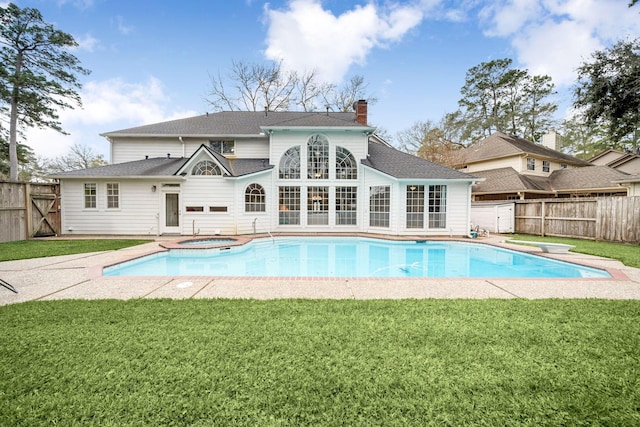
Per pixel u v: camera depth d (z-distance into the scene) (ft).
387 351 9.76
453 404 7.23
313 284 18.89
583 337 10.91
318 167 51.96
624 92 48.29
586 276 24.72
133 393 7.59
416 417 6.82
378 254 36.86
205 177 46.06
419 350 9.83
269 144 54.70
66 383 7.98
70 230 45.80
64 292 16.87
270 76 97.55
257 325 11.89
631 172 83.20
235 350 9.78
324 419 6.75
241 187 46.91
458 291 17.47
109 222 46.06
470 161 90.74
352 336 10.90
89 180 45.98
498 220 52.44
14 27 66.08
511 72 110.63
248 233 47.67
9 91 66.69
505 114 115.03
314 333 11.16
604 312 13.56
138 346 10.03
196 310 13.61
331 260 33.60
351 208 51.98
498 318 12.77
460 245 41.73
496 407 7.17
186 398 7.38
